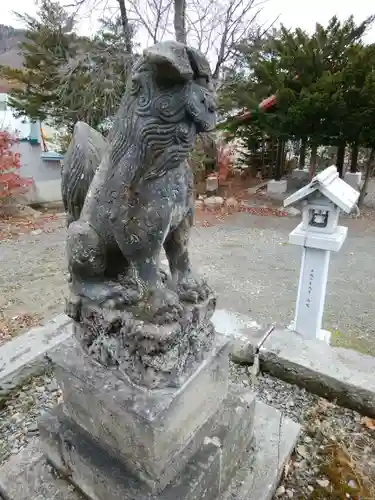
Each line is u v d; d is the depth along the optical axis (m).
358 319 3.95
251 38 7.77
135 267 1.24
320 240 2.62
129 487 1.26
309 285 2.80
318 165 10.99
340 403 2.07
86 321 1.38
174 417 1.23
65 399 1.47
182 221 1.33
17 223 6.77
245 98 7.57
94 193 1.22
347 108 7.04
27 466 1.58
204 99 1.00
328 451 1.79
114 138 1.11
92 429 1.40
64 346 1.50
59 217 7.25
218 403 1.53
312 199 2.64
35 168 9.43
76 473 1.43
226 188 9.77
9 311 3.81
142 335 1.19
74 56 6.76
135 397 1.21
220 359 1.46
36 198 8.38
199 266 5.29
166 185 1.12
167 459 1.25
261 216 7.80
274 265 5.36
